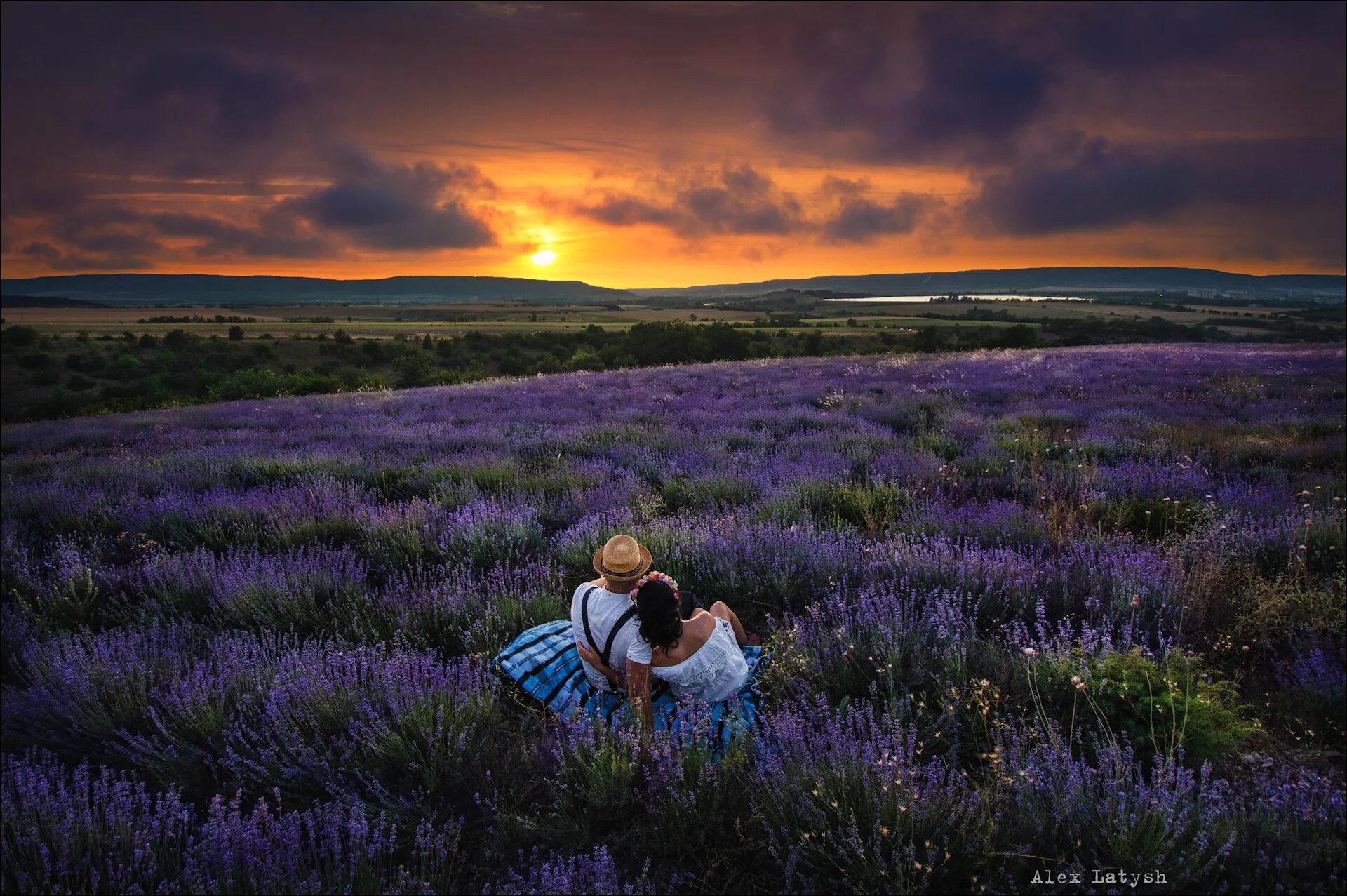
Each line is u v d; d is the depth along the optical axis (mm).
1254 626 4035
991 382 17969
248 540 6641
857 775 2674
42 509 7859
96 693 3633
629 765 2930
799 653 3771
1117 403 13828
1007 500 6945
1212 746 3041
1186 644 4008
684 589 5133
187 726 3396
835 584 4852
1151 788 2580
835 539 5684
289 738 3213
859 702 3414
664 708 3393
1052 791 2559
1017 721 3186
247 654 4109
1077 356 25797
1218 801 2568
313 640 4410
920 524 5848
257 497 7754
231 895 2387
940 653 3764
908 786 2602
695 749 3002
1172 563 4727
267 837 2611
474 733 3330
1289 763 3041
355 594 5004
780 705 3371
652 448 10219
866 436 10359
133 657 3922
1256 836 2455
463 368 119750
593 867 2443
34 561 6164
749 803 2809
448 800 3100
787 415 13164
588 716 3289
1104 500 6570
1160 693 3195
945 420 11852
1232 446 8977
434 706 3412
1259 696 3584
